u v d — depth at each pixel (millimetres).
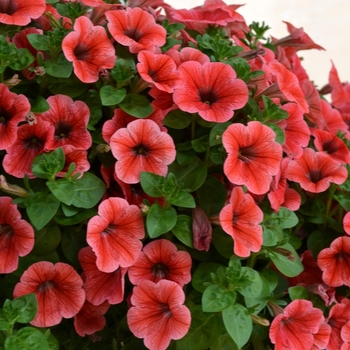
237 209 839
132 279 831
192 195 880
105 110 874
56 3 911
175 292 810
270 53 960
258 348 868
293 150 902
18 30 878
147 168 833
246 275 822
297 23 1491
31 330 799
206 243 832
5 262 813
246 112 886
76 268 848
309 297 886
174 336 812
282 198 872
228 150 820
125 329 866
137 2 958
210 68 857
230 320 815
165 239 836
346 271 881
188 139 884
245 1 1480
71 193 804
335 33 1492
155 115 855
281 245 855
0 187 812
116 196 857
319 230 919
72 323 879
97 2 867
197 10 989
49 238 833
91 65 845
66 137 847
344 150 953
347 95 1174
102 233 822
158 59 850
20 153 831
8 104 817
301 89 971
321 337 866
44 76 856
